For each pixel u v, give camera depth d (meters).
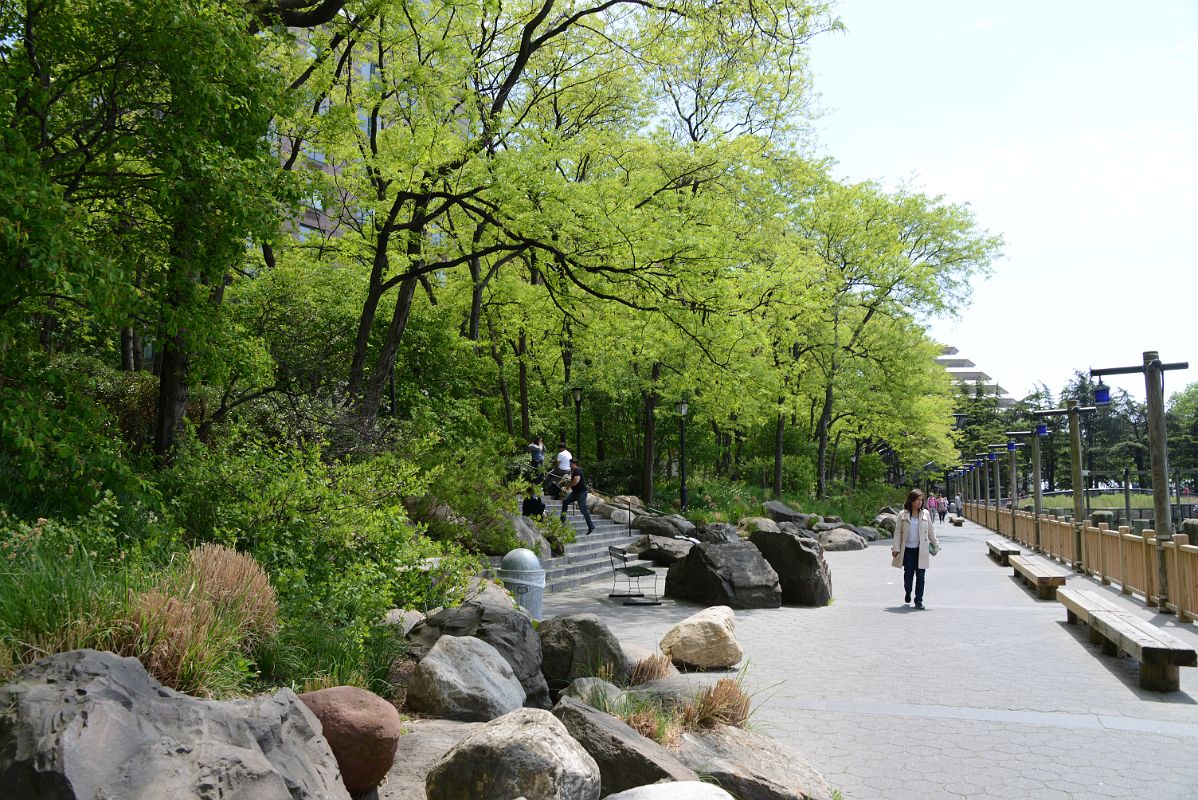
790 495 40.31
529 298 22.94
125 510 6.99
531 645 7.15
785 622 12.59
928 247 39.88
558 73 22.58
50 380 7.30
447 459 15.58
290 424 14.36
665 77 21.81
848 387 40.66
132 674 3.17
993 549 23.34
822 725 6.80
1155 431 13.98
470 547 14.95
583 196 15.82
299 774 3.15
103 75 8.34
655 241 15.96
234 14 8.72
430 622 7.23
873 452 61.44
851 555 27.55
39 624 3.93
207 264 8.86
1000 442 87.31
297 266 18.44
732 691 6.02
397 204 16.81
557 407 33.03
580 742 4.68
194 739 2.93
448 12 19.72
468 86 18.17
